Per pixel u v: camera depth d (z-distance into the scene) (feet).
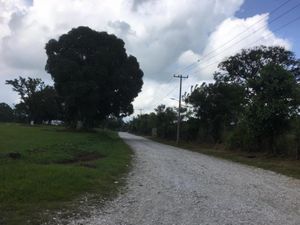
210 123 166.61
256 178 63.57
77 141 116.57
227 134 147.95
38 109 350.84
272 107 98.89
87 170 55.57
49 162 63.98
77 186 43.68
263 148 114.21
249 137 113.80
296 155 96.37
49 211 32.86
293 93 99.50
